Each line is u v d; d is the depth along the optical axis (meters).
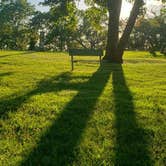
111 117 8.43
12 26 94.12
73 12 31.28
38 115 8.52
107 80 14.82
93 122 7.97
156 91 12.22
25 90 11.72
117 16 26.48
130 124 7.87
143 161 5.88
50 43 92.56
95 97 10.74
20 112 8.74
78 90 12.09
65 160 5.82
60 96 10.85
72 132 7.22
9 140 6.75
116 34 26.38
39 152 6.16
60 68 19.31
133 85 13.66
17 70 17.44
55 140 6.76
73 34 91.88
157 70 19.70
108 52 26.31
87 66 21.22
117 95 11.27
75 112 8.85
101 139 6.87
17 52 37.25
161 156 6.10
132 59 32.16
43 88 12.25
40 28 82.12
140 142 6.77
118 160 5.88
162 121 8.24
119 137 7.01
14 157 5.91
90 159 5.87
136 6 25.86
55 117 8.34
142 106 9.70
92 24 33.28
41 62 22.67
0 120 8.05
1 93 11.14
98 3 29.62
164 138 7.01
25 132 7.22
